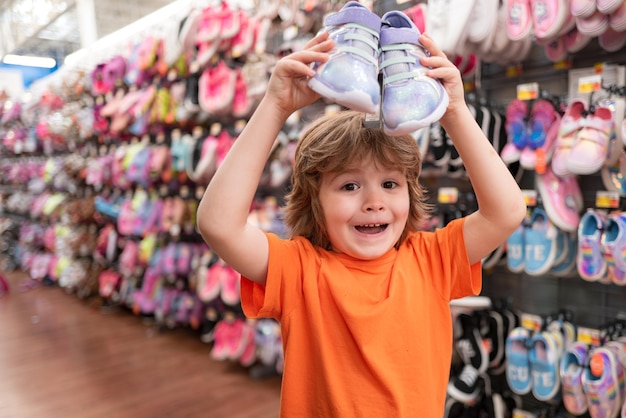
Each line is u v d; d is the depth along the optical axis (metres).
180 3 3.44
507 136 1.90
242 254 0.82
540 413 1.83
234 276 2.73
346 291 0.85
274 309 0.88
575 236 1.78
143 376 2.71
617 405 1.54
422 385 0.84
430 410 0.85
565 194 1.72
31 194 5.74
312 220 0.96
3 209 6.32
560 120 1.70
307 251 0.91
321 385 0.84
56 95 4.66
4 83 6.58
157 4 6.19
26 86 8.65
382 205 0.84
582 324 1.92
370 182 0.84
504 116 1.95
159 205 3.32
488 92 2.16
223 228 0.79
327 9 2.35
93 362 2.91
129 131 3.55
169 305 3.38
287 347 0.88
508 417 1.97
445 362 0.91
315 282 0.87
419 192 0.98
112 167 3.71
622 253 1.47
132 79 3.33
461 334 1.98
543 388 1.69
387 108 0.71
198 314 3.25
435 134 1.91
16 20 7.39
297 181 0.95
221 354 2.79
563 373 1.62
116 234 3.91
